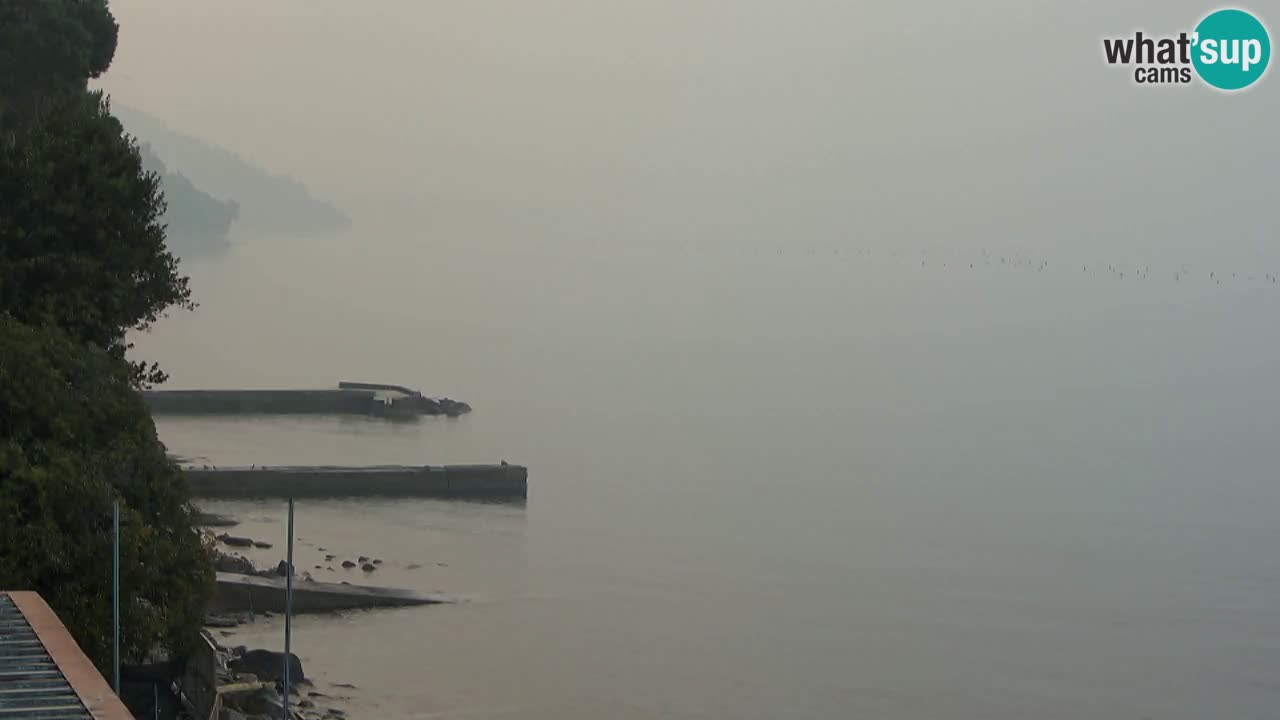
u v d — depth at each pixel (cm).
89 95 7819
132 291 6309
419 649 8294
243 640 8150
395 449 15188
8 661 2997
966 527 12175
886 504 13038
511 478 12862
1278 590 10300
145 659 4997
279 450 14800
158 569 4762
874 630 9156
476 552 10806
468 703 7469
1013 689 8181
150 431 5484
